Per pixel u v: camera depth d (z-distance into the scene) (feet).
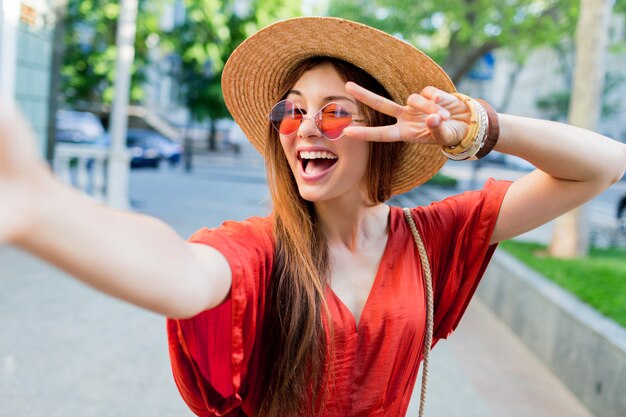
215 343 3.46
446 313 4.66
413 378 4.36
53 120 25.72
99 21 46.34
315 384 3.82
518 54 41.83
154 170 64.23
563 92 93.61
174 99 101.24
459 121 3.65
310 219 4.27
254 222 3.96
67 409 9.71
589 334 11.23
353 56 4.13
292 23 4.05
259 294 3.70
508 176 80.64
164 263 2.49
